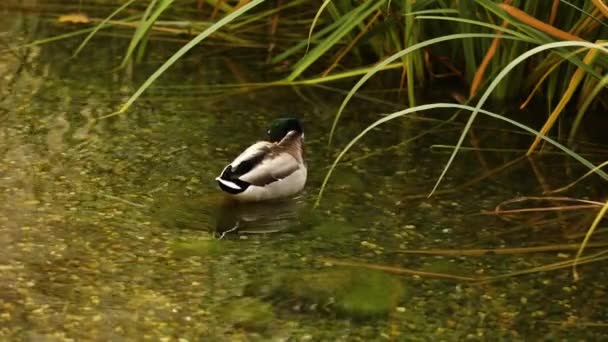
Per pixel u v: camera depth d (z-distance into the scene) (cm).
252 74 1411
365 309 870
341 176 1129
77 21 1557
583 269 948
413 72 1383
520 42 1269
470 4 1247
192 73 1409
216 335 818
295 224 1020
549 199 1084
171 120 1252
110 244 958
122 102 1298
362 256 960
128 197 1052
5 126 1205
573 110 1321
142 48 1407
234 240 980
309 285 904
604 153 1202
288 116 1281
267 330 830
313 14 1579
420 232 1010
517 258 965
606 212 1055
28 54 1441
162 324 830
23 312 836
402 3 1273
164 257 941
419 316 863
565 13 1234
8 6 1620
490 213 1052
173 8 1600
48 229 977
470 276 932
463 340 828
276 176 1055
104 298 866
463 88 1377
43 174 1090
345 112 1302
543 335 838
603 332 845
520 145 1224
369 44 1461
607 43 988
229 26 1515
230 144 1190
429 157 1184
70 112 1257
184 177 1104
